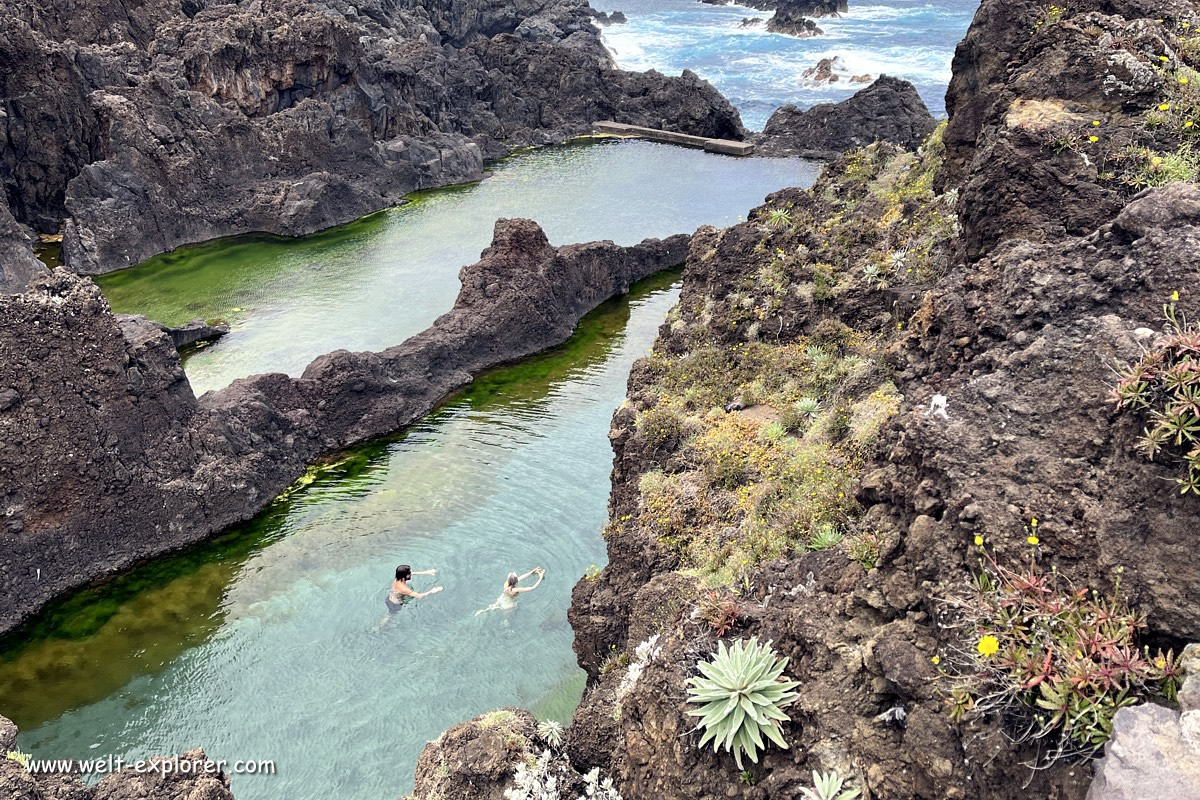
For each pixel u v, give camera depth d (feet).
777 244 75.61
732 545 43.91
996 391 29.22
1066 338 29.04
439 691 52.90
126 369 69.97
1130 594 23.18
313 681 54.54
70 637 60.18
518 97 222.89
